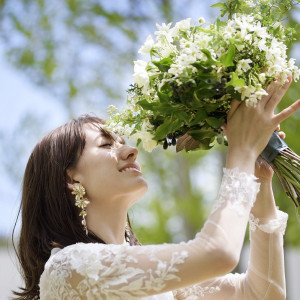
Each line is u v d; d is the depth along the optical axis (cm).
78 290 271
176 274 252
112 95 1007
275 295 312
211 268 249
